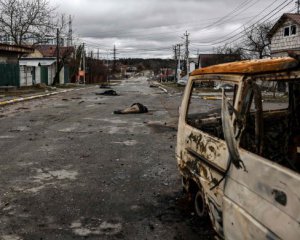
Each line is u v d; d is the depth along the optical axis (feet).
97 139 32.86
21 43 130.52
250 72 10.00
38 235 13.96
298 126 12.38
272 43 121.60
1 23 129.29
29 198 17.78
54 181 20.48
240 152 9.53
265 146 11.64
